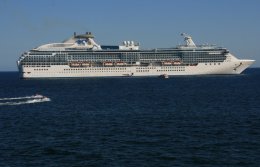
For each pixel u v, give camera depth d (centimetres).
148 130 7350
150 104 11825
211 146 6028
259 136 6706
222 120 8419
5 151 5825
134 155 5562
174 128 7525
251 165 5094
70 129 7538
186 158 5409
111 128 7594
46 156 5556
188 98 13750
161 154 5600
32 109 10681
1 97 15488
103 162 5250
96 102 12600
